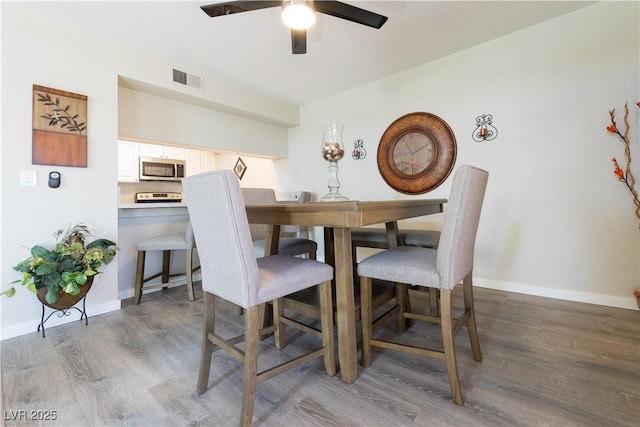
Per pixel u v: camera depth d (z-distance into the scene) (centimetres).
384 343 142
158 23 222
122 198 441
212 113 349
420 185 309
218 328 198
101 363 155
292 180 438
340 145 203
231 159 533
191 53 269
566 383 131
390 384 134
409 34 248
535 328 186
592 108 221
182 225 311
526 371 141
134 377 142
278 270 131
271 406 121
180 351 167
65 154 211
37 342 180
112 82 239
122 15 211
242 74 317
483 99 268
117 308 236
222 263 116
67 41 215
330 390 131
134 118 285
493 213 267
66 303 201
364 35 247
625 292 214
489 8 217
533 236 249
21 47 194
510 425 108
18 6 194
